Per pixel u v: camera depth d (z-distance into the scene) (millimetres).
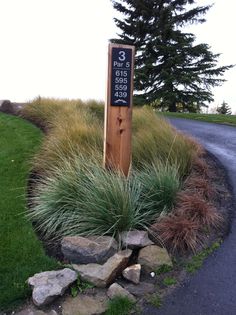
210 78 21109
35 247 3328
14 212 3947
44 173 4859
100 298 2777
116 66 4172
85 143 5160
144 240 3363
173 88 20688
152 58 20344
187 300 2775
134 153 4879
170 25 19406
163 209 3836
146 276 3055
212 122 10727
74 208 3736
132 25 20781
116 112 4254
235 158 5918
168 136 5320
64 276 2881
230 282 2959
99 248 3131
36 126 7809
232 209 4121
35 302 2672
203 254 3328
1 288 2807
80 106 9156
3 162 5438
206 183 4422
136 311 2670
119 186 3643
